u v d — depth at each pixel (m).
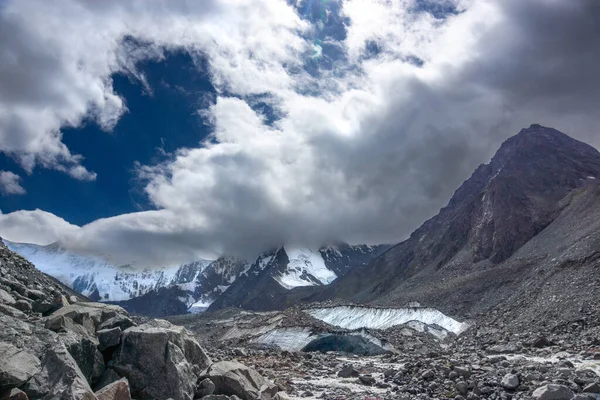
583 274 76.75
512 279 113.44
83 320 20.31
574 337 53.62
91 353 18.03
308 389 27.69
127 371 18.19
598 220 122.25
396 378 30.53
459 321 94.62
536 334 59.47
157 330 19.48
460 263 182.38
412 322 82.25
